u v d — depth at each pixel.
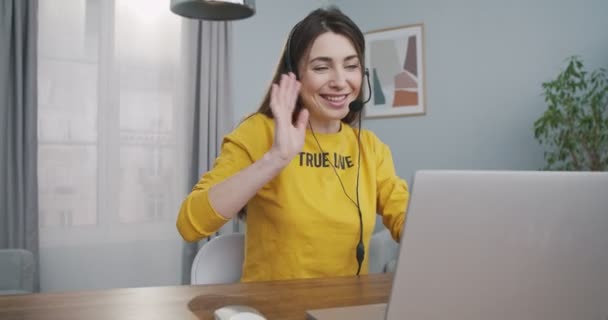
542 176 0.65
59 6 3.23
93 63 3.32
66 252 3.25
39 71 3.17
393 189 1.46
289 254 1.29
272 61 4.06
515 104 3.53
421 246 0.62
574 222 0.66
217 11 1.88
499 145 3.59
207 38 3.59
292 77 1.14
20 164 2.98
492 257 0.64
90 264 3.32
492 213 0.63
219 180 1.25
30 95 3.01
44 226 3.18
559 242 0.66
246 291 0.98
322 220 1.30
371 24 4.19
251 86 3.94
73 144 3.26
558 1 3.38
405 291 0.63
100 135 3.34
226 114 3.68
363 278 1.14
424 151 3.91
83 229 3.29
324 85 1.32
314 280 1.11
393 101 4.05
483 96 3.66
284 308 0.85
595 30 3.25
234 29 3.84
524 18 3.51
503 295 0.66
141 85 3.48
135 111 3.46
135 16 3.46
